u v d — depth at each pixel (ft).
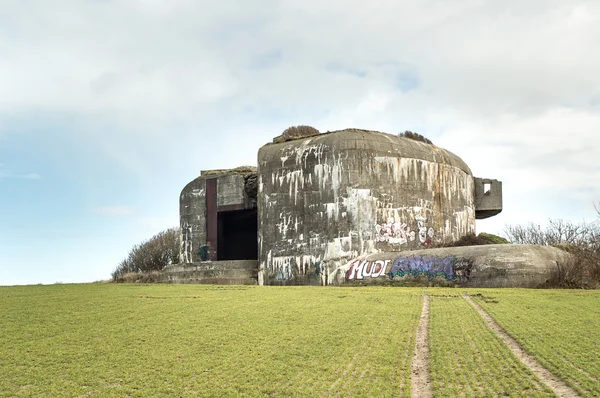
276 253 137.28
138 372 40.22
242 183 159.33
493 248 104.22
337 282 123.44
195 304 73.67
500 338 48.98
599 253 103.30
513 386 35.65
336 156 132.67
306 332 52.31
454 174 149.89
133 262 244.42
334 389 35.76
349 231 129.59
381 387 35.88
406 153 138.10
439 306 70.38
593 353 42.83
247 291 96.12
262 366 41.01
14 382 38.40
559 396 33.60
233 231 202.28
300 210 135.44
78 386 37.40
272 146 144.46
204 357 43.75
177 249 241.55
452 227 146.10
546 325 54.19
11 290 98.22
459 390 35.12
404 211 135.33
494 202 165.37
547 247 105.81
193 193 167.02
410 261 112.57
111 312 66.03
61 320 60.34
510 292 86.63
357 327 54.54
